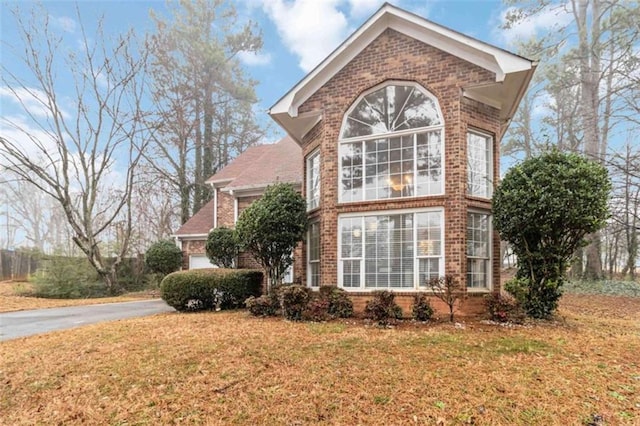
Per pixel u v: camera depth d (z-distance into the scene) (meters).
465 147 9.70
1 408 4.60
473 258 9.67
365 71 10.83
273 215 10.82
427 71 10.09
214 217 18.91
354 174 10.80
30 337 8.16
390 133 10.38
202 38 29.09
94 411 4.34
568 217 7.57
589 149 19.42
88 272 19.50
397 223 10.09
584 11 20.67
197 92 28.45
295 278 12.85
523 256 8.72
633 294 15.74
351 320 8.87
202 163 29.48
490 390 4.61
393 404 4.27
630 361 5.70
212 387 4.82
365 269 10.30
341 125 11.02
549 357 5.82
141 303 15.32
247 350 6.30
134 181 24.98
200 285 11.52
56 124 19.39
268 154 19.00
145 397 4.62
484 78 9.46
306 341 6.83
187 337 7.37
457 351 6.09
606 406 4.24
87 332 8.27
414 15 10.02
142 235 26.69
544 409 4.16
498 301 8.44
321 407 4.23
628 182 16.08
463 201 9.40
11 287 19.81
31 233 44.00
